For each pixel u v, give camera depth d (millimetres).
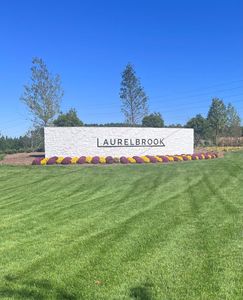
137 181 19891
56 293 5578
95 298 5418
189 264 6688
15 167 28984
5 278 6199
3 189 18453
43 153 41719
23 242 8344
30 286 5844
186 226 9523
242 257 7023
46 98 46469
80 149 34656
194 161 34094
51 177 22891
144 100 57750
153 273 6309
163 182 19188
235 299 5289
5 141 58469
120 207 12539
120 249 7652
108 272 6391
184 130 40031
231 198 13719
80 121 59094
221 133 70625
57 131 34188
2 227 9867
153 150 37844
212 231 8945
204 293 5496
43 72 46125
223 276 6113
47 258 7176
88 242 8219
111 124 59406
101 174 23797
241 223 9727
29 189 18125
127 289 5703
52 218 10945
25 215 11523
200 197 14164
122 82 57188
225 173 22797
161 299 5355
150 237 8516
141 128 37156
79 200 14352
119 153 36000
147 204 12992
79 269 6555
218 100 69750
